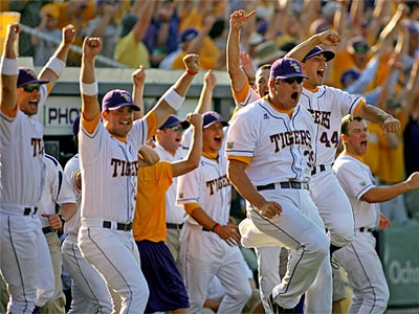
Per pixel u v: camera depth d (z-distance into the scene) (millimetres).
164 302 26422
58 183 24688
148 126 23734
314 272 22078
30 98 21625
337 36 24125
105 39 35875
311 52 24156
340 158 28141
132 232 24719
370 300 27859
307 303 23375
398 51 42562
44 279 22047
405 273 36781
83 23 35000
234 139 21812
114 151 22562
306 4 44500
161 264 26328
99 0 35531
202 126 27828
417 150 38875
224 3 41938
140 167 26109
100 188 22359
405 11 43562
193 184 28594
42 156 21797
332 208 24078
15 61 20656
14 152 21078
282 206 21750
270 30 42812
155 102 32750
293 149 22141
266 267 26219
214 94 34156
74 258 25125
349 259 27828
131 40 37156
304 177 22328
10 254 21172
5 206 21219
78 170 25812
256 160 22125
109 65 35406
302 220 21703
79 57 32844
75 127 25984
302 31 44125
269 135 21953
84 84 21797
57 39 33500
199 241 28953
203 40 38688
